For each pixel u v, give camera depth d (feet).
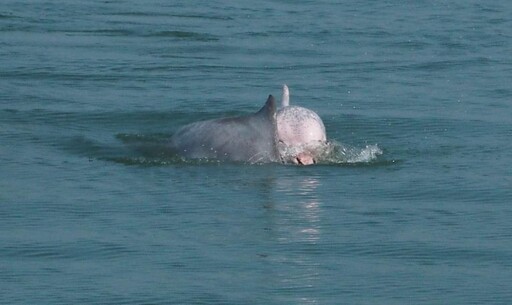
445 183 175.63
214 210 160.25
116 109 219.82
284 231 152.87
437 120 217.56
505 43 314.14
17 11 346.33
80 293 132.77
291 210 160.76
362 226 155.74
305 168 180.65
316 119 184.14
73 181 172.76
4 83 243.19
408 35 323.98
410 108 229.45
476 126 213.66
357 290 134.92
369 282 137.28
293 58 288.51
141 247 146.82
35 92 234.38
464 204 166.40
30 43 297.12
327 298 132.67
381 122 214.90
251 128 181.88
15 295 132.16
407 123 214.90
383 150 194.80
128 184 171.32
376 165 184.65
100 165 180.65
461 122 216.54
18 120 208.33
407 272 140.36
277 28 331.57
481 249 147.95
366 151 192.54
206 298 131.95
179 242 148.56
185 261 142.41
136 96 234.38
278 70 271.90
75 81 249.14
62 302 130.41
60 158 184.65
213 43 307.37
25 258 143.23
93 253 144.87
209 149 182.39
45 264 141.49
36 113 214.07
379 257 145.18
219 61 281.95
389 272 140.36
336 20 347.36
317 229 153.99
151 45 302.25
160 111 219.00
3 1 362.74
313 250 146.82
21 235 150.71
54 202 163.22
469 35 325.42
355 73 269.64
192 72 265.75
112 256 143.95
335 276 138.62
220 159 180.75
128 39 310.45
